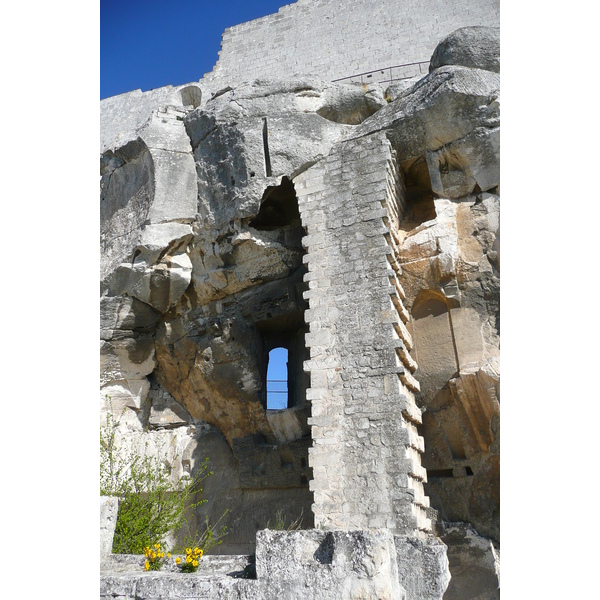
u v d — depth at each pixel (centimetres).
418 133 1225
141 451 1542
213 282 1453
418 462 1066
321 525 988
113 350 1559
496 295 1159
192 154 1454
